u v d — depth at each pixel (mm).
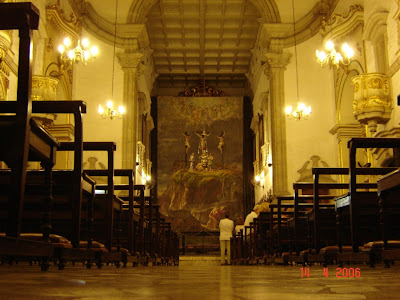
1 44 9227
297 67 17172
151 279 2371
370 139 4879
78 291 1498
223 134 27359
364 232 6906
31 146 3031
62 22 13945
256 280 2305
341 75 15453
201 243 25797
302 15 17469
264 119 21453
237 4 21125
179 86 28906
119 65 17234
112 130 16812
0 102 3307
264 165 21391
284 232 9016
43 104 4082
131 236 6570
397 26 11203
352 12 14078
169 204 26422
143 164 21984
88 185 4559
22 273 2877
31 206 4844
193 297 1329
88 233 4703
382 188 4254
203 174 26734
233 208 26375
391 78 11531
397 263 5898
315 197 6301
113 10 17578
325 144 16641
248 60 26625
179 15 21844
